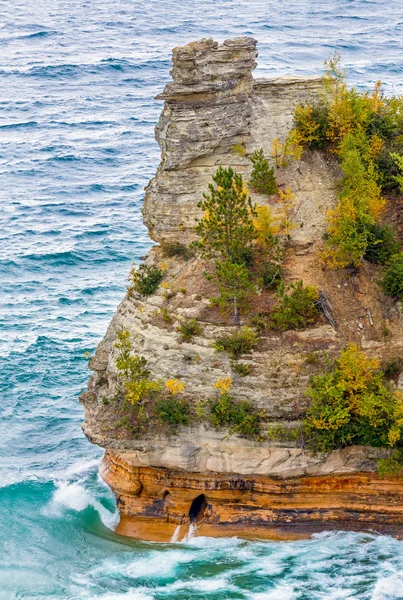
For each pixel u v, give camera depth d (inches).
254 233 2596.0
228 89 2770.7
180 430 2485.2
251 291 2556.6
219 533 2511.1
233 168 2780.5
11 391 3378.4
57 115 6594.5
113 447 2509.8
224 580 2379.4
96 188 5246.1
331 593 2311.8
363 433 2421.3
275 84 2918.3
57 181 5359.3
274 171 2812.5
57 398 3346.5
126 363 2527.1
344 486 2472.9
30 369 3503.9
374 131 2913.4
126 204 5017.2
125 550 2529.5
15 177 5438.0
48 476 2898.6
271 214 2714.1
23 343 3668.8
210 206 2544.3
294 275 2615.7
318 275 2620.6
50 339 3693.4
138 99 6939.0
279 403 2452.0
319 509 2482.8
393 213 2751.0
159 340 2566.4
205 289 2610.7
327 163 2866.6
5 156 5782.5
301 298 2513.5
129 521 2591.0
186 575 2411.4
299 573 2380.7
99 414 2598.4
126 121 6392.7
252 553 2454.5
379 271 2645.2
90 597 2367.1
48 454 3041.3
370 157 2834.6
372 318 2566.4
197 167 2755.9
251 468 2455.7
